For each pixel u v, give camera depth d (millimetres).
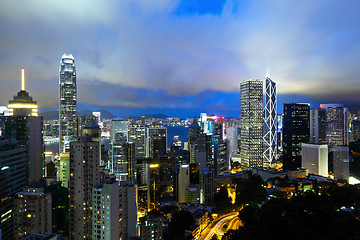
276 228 165500
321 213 175625
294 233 155500
